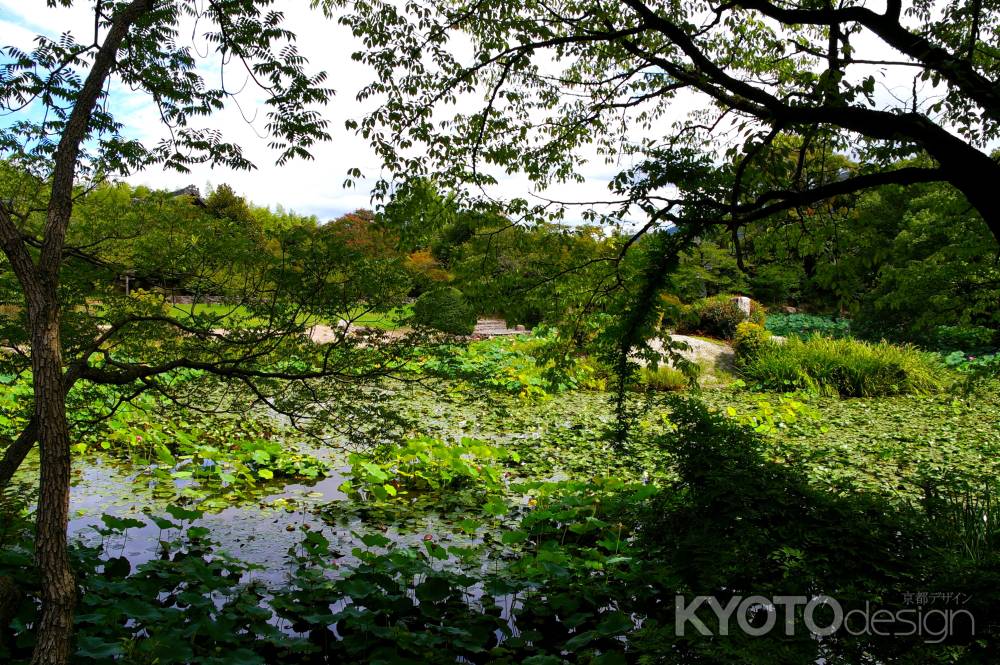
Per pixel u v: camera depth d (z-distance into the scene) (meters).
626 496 4.93
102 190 4.52
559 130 6.37
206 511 5.11
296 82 4.35
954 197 5.53
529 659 2.96
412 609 3.45
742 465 3.49
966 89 3.75
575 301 5.11
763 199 4.29
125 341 4.36
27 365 3.89
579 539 4.69
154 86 4.24
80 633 2.82
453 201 5.38
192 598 3.28
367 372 4.42
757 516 3.15
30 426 3.23
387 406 4.68
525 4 6.00
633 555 4.10
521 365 12.86
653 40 6.09
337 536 4.66
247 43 4.39
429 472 6.10
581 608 3.60
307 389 4.44
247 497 5.51
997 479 5.73
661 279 4.62
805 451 6.57
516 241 5.04
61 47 4.05
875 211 5.64
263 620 3.24
